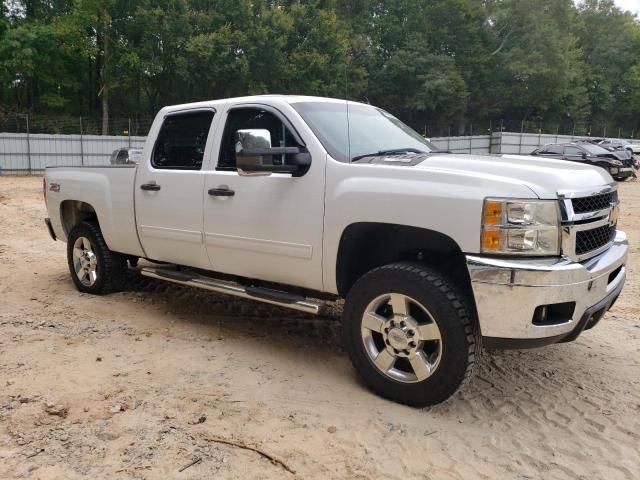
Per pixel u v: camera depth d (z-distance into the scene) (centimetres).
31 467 296
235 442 324
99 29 3978
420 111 5659
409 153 438
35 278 709
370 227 385
